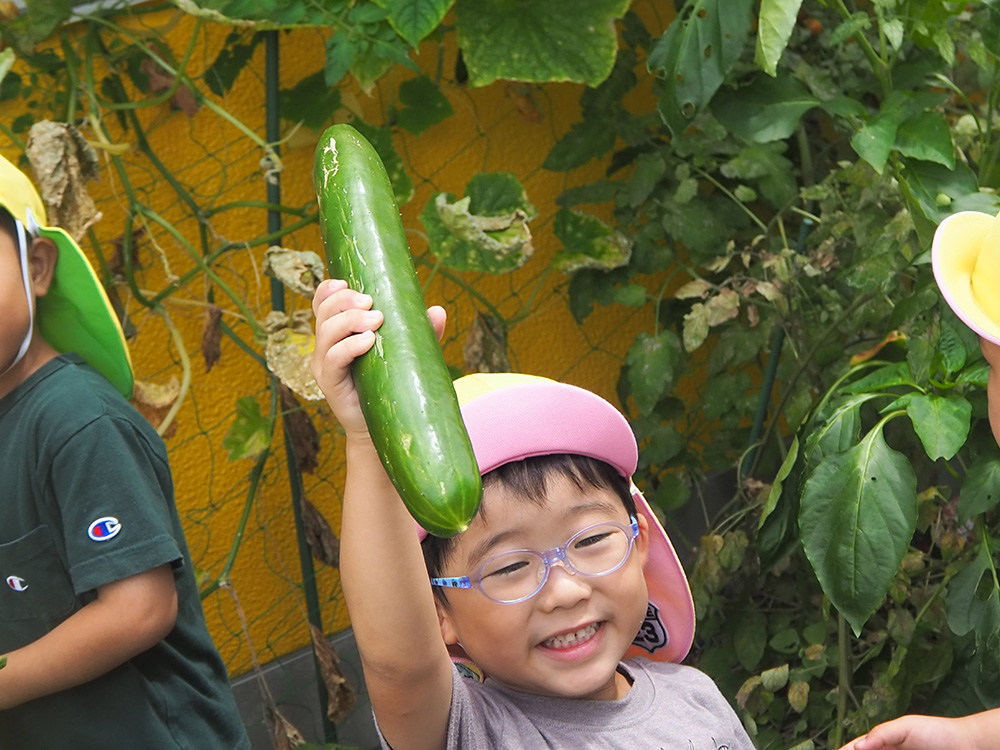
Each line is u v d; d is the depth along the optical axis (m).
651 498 2.78
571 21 2.44
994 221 1.36
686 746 1.31
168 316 2.14
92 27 2.10
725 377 2.71
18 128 2.16
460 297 2.74
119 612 1.43
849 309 2.30
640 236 2.71
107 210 2.27
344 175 0.99
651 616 1.50
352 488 1.04
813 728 2.35
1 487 1.49
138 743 1.51
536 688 1.27
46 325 1.59
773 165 2.59
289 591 2.55
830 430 1.86
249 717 2.47
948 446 1.71
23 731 1.52
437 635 1.15
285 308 2.44
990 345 1.31
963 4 2.10
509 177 2.42
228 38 2.30
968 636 1.95
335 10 2.17
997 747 1.36
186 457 2.39
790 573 2.56
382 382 0.86
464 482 0.81
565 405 1.26
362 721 2.63
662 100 2.04
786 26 1.90
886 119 2.00
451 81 2.68
